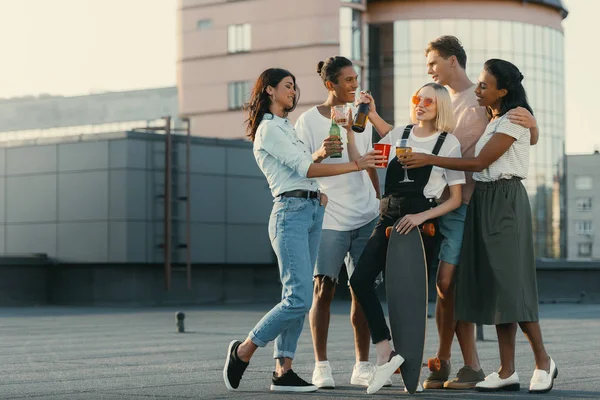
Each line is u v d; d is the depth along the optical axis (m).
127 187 32.22
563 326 19.12
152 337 16.11
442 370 8.74
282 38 65.12
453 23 66.56
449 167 8.12
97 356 12.17
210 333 17.25
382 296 30.45
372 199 8.93
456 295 8.42
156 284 32.78
